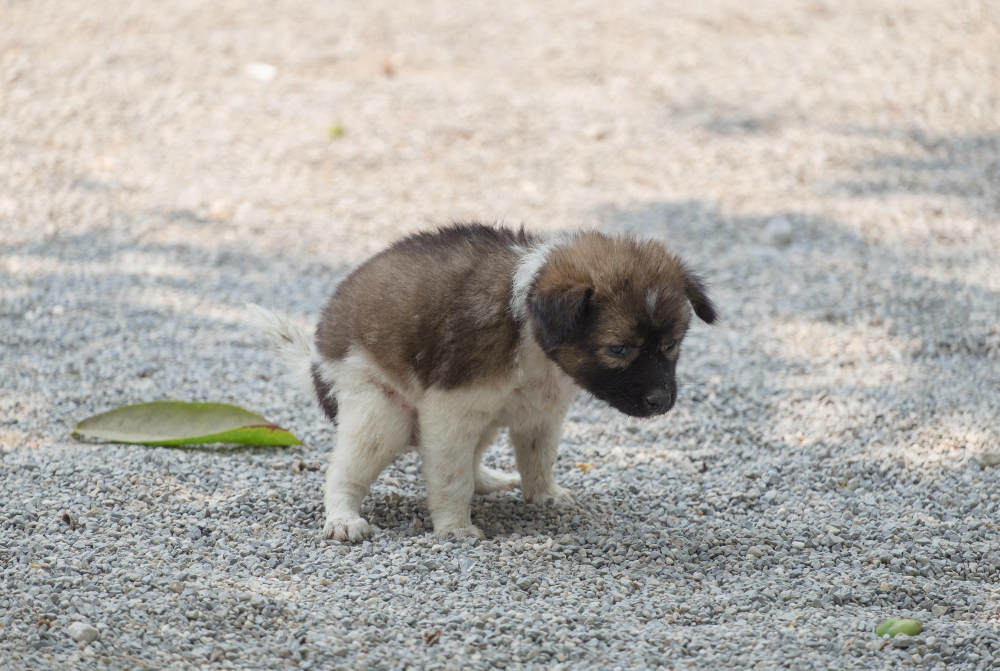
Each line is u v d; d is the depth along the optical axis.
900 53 23.44
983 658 7.02
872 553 8.70
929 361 12.96
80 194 17.75
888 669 6.91
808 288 15.17
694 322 14.30
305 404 11.76
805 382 12.46
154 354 12.95
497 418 8.93
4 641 6.73
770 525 9.27
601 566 8.48
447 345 8.36
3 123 19.81
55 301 14.31
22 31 23.75
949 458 10.54
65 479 9.30
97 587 7.47
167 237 16.62
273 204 17.89
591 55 24.08
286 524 8.95
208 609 7.36
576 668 6.90
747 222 17.36
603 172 19.23
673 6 26.64
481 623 7.36
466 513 8.90
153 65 22.70
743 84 22.41
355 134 20.38
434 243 8.98
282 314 10.05
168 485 9.40
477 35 25.17
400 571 8.15
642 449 10.88
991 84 21.81
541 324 7.92
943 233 16.64
